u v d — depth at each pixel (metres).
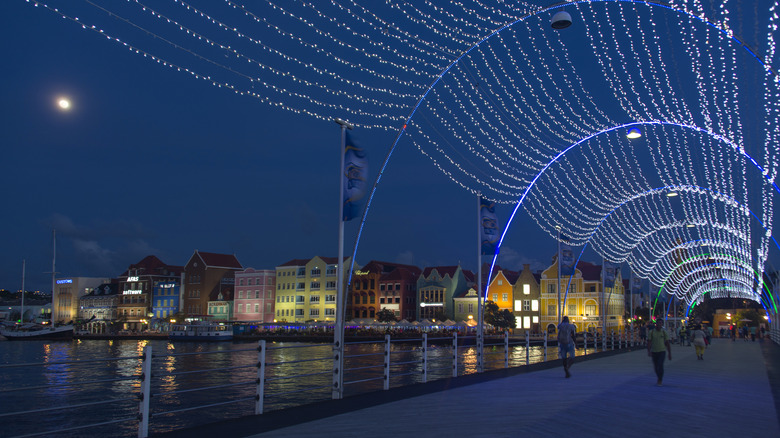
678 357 36.47
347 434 11.45
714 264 94.88
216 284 136.38
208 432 11.67
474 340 88.19
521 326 104.12
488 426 12.21
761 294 81.00
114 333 136.50
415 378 38.28
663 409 14.40
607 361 31.33
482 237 25.97
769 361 32.31
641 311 115.00
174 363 61.94
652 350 19.91
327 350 80.00
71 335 127.56
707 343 49.69
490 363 49.28
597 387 19.00
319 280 120.19
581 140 42.56
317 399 30.28
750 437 11.16
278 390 34.91
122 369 54.34
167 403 30.89
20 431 23.94
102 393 36.34
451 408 14.59
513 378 21.84
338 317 16.52
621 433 11.49
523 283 105.31
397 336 95.12
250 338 110.12
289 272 124.69
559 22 20.16
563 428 11.98
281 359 64.31
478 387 18.91
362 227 22.75
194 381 42.47
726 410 14.33
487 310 97.12
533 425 12.30
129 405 30.61
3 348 96.19
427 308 111.31
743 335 77.31
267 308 125.56
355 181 17.25
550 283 102.94
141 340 125.94
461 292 113.00
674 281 100.12
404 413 13.84
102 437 21.61
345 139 17.44
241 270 140.12
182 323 127.94
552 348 73.69
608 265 48.00
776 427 12.16
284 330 110.69
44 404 32.06
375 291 113.88
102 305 154.25
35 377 47.47
